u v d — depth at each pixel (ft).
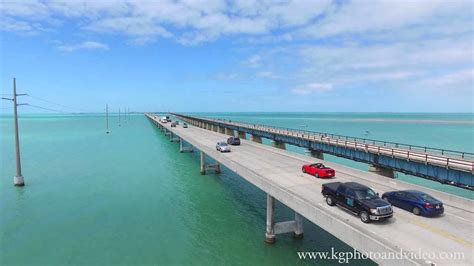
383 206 51.01
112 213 89.97
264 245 69.31
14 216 86.99
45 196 107.55
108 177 138.92
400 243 43.96
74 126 589.73
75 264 60.44
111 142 294.05
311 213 54.95
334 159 209.36
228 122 315.99
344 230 46.78
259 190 116.26
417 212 55.88
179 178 137.28
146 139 325.42
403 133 404.77
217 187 120.88
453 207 61.11
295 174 91.66
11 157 195.31
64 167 162.91
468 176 89.81
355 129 481.05
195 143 155.84
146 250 66.69
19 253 64.85
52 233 75.36
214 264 61.11
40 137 346.54
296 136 182.19
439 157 106.83
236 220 84.43
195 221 83.71
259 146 165.27
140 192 113.09
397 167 114.83
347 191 56.59
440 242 44.42
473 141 302.86
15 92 122.21
